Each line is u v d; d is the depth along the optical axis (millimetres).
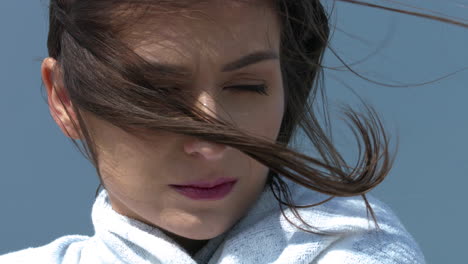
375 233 837
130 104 766
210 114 763
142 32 765
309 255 814
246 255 816
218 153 758
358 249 821
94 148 809
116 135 790
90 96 784
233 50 769
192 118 761
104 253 860
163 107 762
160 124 755
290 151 780
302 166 787
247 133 787
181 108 761
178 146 771
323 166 800
